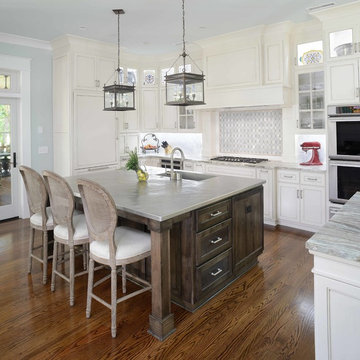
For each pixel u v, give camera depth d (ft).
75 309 8.72
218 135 19.93
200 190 9.98
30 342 7.38
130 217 8.10
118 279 10.47
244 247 10.66
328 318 4.76
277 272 10.87
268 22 14.66
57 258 10.73
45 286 9.96
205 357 6.91
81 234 9.01
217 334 7.68
